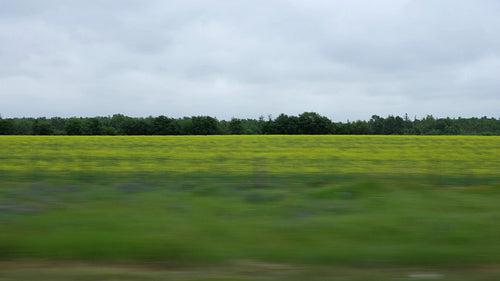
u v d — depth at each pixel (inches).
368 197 360.2
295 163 776.3
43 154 976.9
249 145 1320.1
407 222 258.8
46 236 216.8
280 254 194.7
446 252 195.3
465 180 540.4
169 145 1312.7
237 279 162.4
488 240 218.7
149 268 176.2
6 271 169.9
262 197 377.1
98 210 303.1
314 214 294.0
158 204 337.4
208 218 277.1
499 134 3388.3
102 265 179.3
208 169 670.5
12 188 444.5
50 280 159.9
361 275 168.9
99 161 799.7
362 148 1218.0
